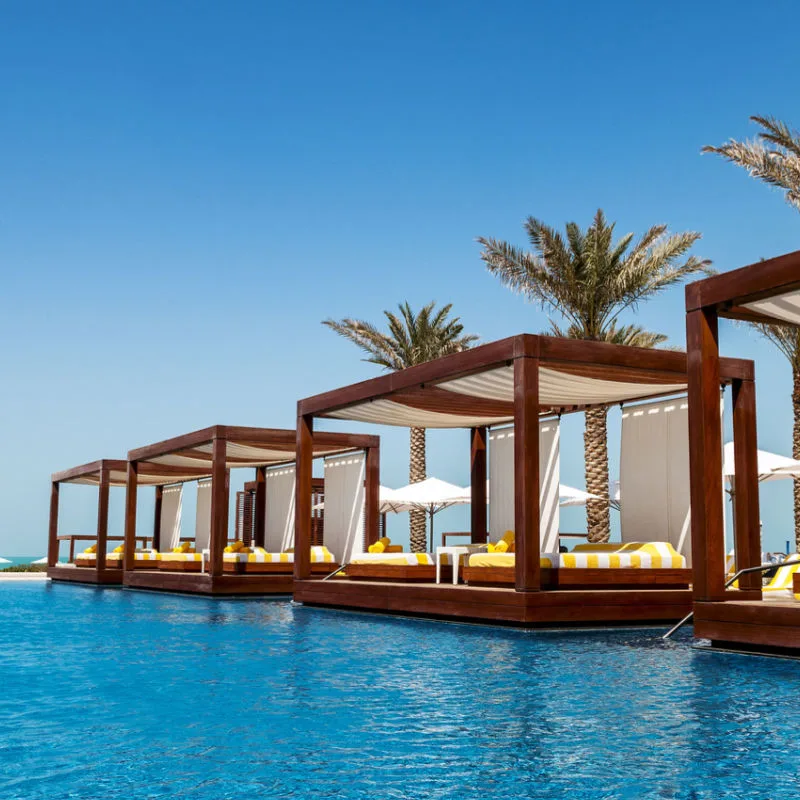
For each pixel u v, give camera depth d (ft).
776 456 63.00
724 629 27.61
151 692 20.53
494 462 51.98
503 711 17.99
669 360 36.96
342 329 86.94
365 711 18.10
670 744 15.15
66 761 14.29
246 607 49.88
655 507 42.14
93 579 80.02
